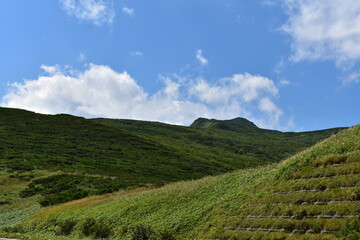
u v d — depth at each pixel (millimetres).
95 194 49250
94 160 86312
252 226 19062
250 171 31391
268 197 20938
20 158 77812
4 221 42219
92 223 30438
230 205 23391
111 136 123312
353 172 18266
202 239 20859
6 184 59312
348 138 23922
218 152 151125
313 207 17062
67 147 97688
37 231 34688
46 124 129125
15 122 125625
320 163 21312
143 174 76812
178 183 39031
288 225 16922
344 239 13758
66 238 24797
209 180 33500
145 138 132875
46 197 50188
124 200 36844
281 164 27609
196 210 25844
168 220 25984
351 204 15680
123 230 27000
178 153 115812
